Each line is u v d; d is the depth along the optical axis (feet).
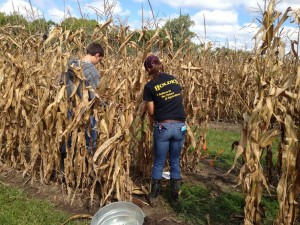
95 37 16.67
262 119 11.36
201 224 13.50
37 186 16.39
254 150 10.89
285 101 13.57
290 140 10.28
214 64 31.86
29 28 19.33
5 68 18.56
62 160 16.71
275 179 18.12
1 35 19.66
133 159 18.70
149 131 16.57
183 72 17.98
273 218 13.84
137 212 12.62
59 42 15.62
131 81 15.53
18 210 13.82
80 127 14.43
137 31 15.96
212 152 22.97
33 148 16.19
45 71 16.52
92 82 14.87
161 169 14.56
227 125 33.73
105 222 12.21
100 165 13.78
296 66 11.79
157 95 13.98
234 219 13.92
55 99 14.79
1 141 18.28
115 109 13.73
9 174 17.81
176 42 19.62
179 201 15.24
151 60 13.82
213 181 18.04
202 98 18.37
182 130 14.35
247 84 19.29
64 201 14.88
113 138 12.95
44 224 12.94
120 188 13.83
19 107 16.99
